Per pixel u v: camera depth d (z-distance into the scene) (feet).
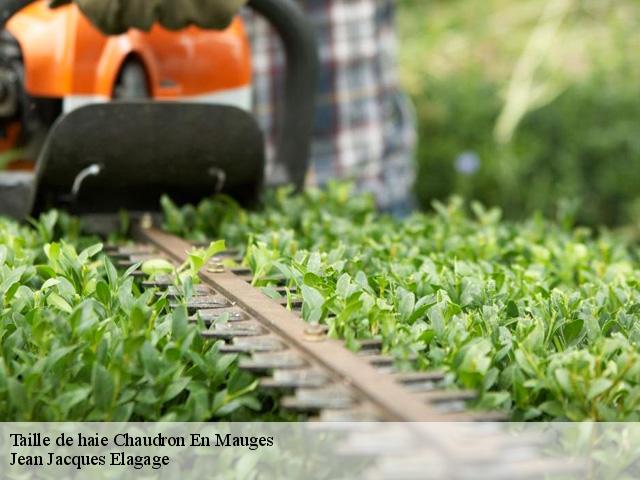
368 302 7.15
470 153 27.50
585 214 27.25
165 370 6.45
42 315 7.13
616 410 6.43
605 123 27.35
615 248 11.10
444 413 5.80
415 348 6.75
